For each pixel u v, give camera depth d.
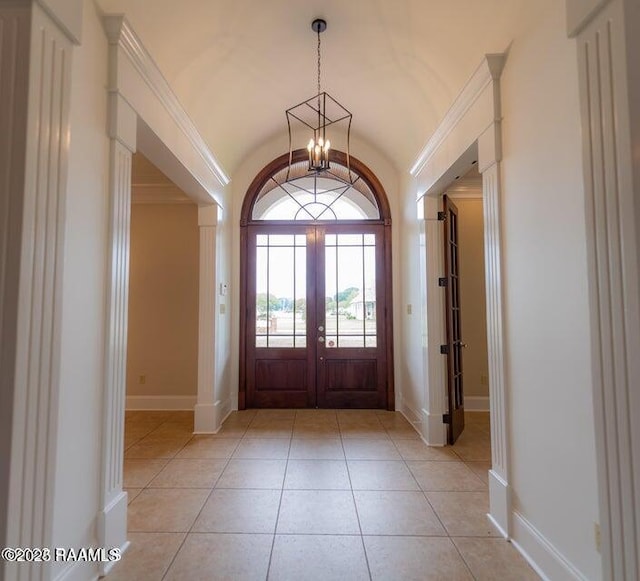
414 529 2.13
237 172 4.80
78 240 1.65
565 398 1.62
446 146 2.96
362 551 1.94
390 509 2.34
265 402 4.73
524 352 1.93
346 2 2.56
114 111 1.88
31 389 1.24
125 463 3.06
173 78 2.61
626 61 1.15
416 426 3.95
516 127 2.01
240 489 2.61
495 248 2.18
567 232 1.61
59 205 1.36
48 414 1.32
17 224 1.20
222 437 3.69
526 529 1.89
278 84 3.54
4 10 1.22
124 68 1.95
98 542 1.76
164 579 1.73
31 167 1.23
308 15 2.69
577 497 1.55
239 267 4.75
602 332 1.25
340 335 4.79
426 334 3.56
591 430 1.48
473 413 4.59
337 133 4.82
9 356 1.18
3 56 1.21
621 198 1.18
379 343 4.76
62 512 1.53
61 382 1.53
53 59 1.32
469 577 1.75
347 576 1.76
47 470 1.31
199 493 2.55
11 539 1.17
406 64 3.02
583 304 1.52
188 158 3.00
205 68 2.86
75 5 1.42
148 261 4.84
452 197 4.78
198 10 2.35
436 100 3.09
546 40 1.74
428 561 1.86
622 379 1.18
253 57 3.06
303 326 4.80
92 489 1.74
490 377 2.26
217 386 3.99
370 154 4.86
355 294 4.83
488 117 2.23
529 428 1.89
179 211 4.87
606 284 1.23
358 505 2.39
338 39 2.94
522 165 1.95
